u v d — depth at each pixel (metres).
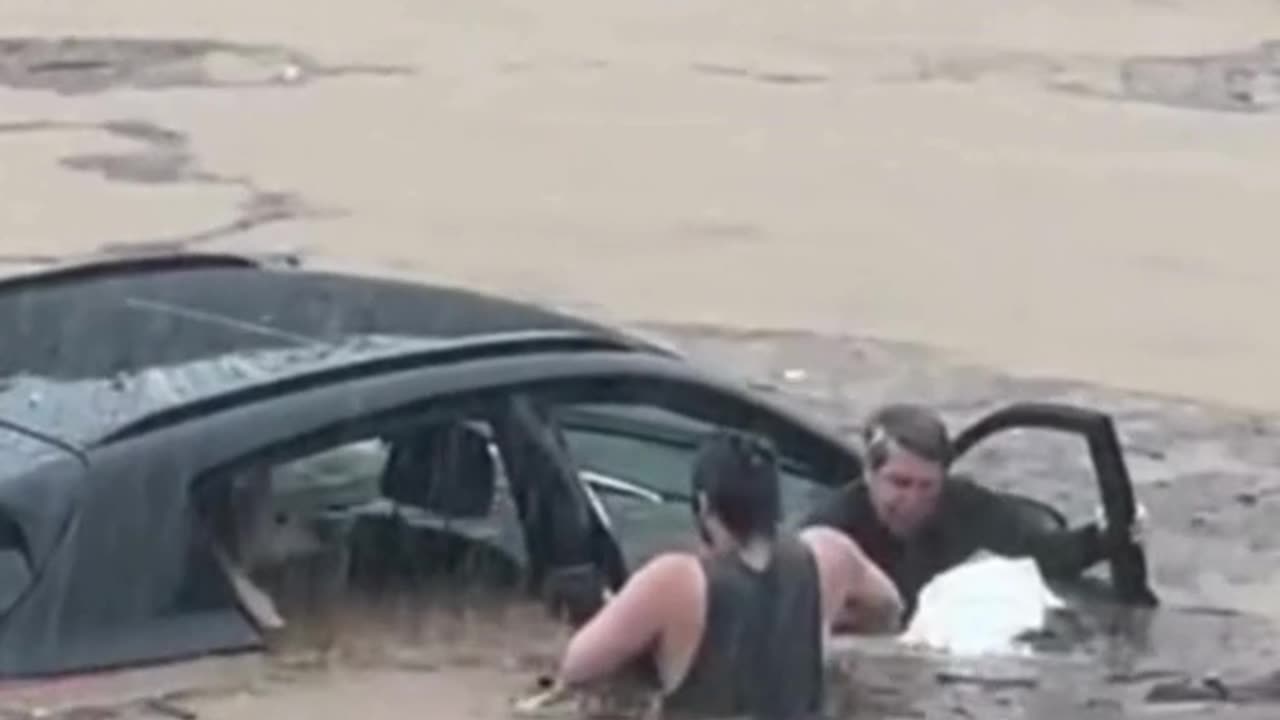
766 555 19.78
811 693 20.05
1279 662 23.78
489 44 91.94
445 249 55.06
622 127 75.81
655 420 21.25
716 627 19.55
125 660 18.16
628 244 56.47
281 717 18.23
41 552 18.11
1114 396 41.78
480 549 20.08
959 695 21.31
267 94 78.94
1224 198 66.69
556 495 20.31
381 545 19.67
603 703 19.58
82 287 21.38
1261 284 54.41
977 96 85.56
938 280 53.25
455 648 19.67
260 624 18.92
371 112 76.38
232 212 58.66
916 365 43.97
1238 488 34.81
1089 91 87.56
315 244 55.06
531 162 68.19
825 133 76.44
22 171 62.78
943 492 23.30
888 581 21.89
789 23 100.75
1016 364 44.59
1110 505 24.23
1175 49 97.50
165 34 88.81
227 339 20.06
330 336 20.27
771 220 60.62
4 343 20.09
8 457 18.36
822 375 42.91
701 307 49.06
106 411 18.86
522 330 20.98
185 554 18.55
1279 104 86.75
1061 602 23.58
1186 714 21.89
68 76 80.50
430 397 19.56
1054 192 66.81
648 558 20.70
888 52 94.81
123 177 62.53
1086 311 50.38
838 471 23.09
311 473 19.17
